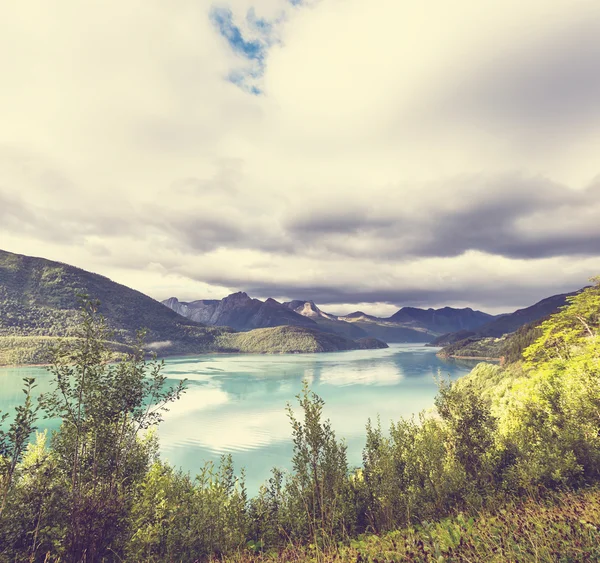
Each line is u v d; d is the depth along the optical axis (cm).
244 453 6312
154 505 1136
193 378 17912
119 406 1086
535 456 1355
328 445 1430
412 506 1380
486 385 6925
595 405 1488
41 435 1360
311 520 1323
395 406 10388
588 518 761
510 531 762
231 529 1330
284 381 16750
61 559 891
